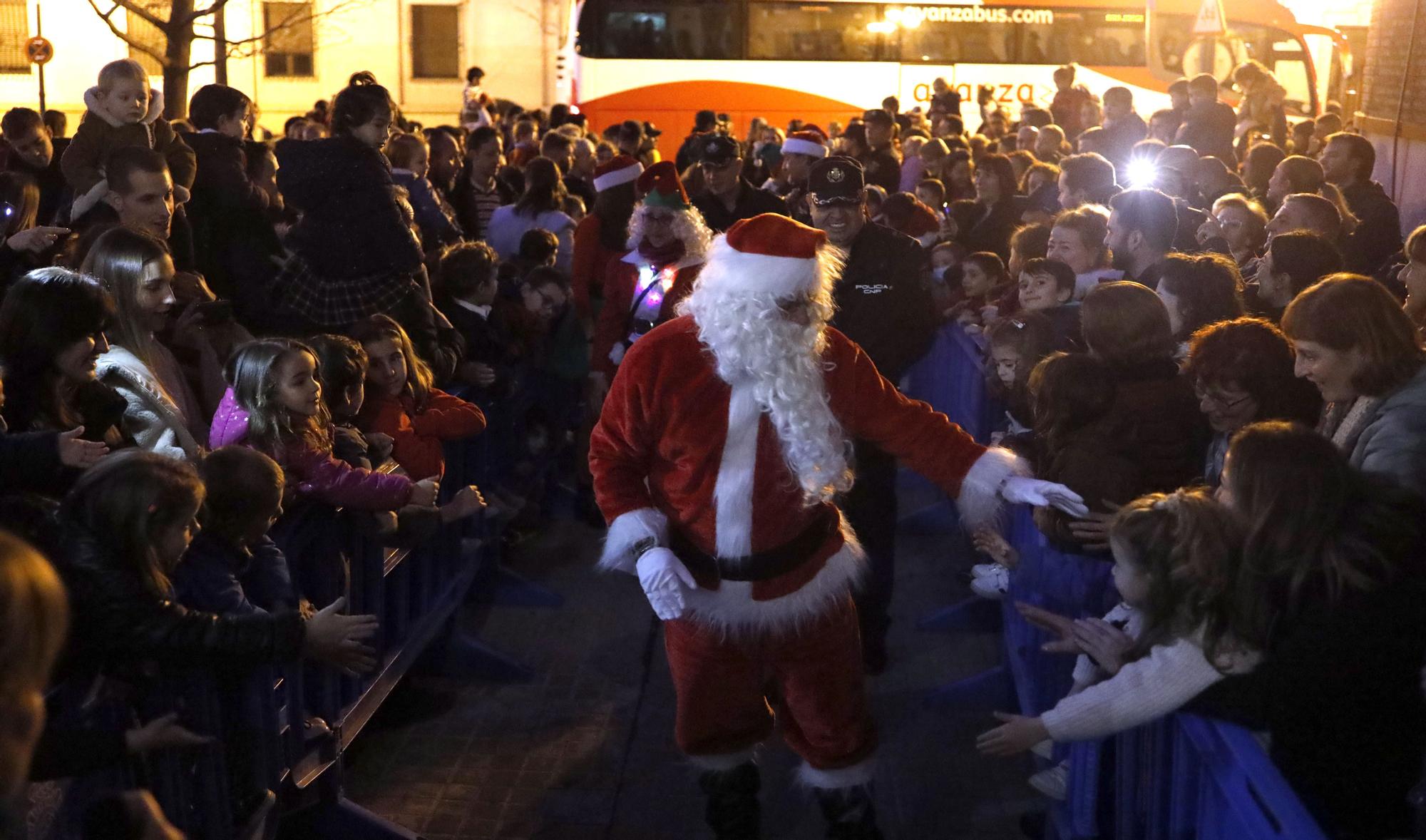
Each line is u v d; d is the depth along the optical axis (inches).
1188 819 94.1
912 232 292.0
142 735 89.5
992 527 141.1
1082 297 178.1
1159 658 93.2
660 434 116.6
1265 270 165.3
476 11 983.0
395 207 180.9
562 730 162.9
